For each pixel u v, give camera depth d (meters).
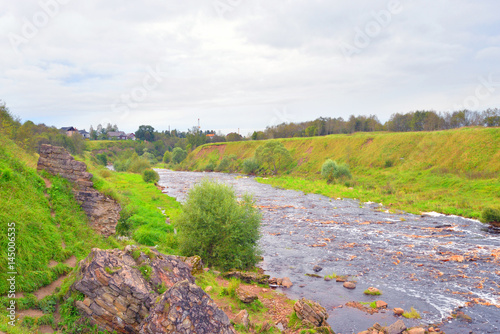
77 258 13.09
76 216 15.76
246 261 21.16
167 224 28.09
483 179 49.59
